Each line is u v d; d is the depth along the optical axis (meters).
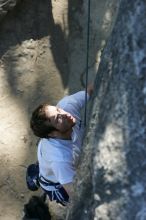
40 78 4.58
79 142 3.06
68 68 4.60
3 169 4.30
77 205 2.29
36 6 4.68
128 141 2.05
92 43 4.63
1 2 4.47
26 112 4.48
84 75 4.54
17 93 4.54
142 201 2.00
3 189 4.23
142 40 2.08
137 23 2.10
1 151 4.35
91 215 2.16
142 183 2.01
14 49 4.62
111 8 4.65
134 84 2.07
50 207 4.01
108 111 2.14
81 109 3.21
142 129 2.03
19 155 4.34
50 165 3.08
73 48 4.65
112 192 2.06
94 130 2.25
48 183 3.30
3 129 4.43
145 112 2.03
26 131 4.41
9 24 4.64
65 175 3.00
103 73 2.33
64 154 3.01
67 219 2.42
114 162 2.07
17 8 4.62
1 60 4.61
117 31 2.22
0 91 4.55
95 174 2.12
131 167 2.03
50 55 4.64
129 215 2.02
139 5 2.10
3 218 4.14
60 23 4.70
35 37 4.66
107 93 2.19
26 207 4.02
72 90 4.52
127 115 2.06
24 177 4.27
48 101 4.51
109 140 2.09
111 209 2.06
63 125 3.01
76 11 4.71
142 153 2.02
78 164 2.50
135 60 2.08
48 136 3.05
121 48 2.14
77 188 2.34
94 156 2.14
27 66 4.61
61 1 4.73
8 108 4.50
